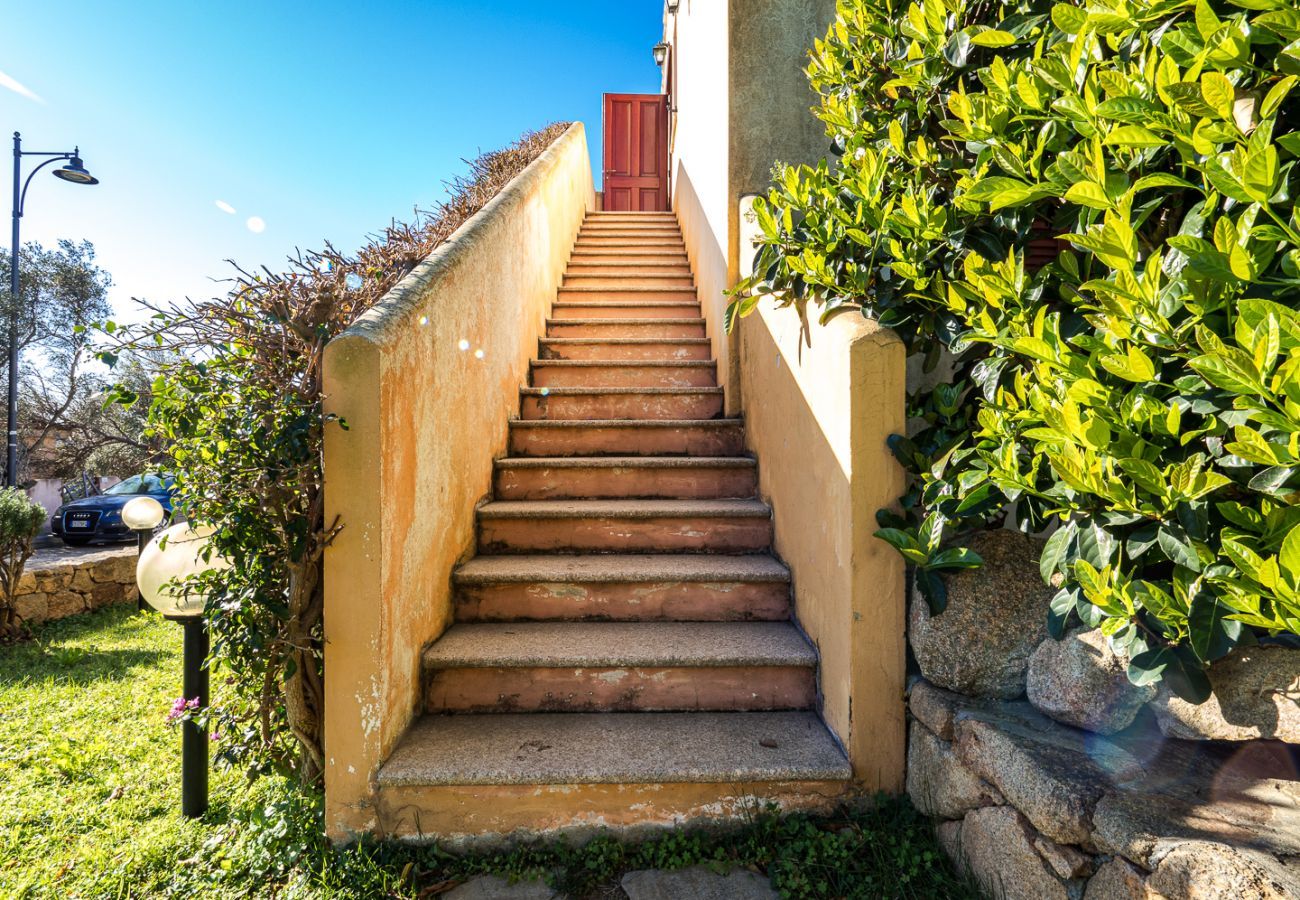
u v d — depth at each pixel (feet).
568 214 20.81
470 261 9.89
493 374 11.42
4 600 15.70
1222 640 3.94
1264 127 3.46
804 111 11.98
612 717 7.75
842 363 6.85
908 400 7.16
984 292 5.57
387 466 6.67
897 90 7.36
